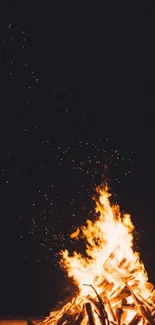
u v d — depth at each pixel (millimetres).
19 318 5988
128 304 4480
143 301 4574
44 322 4859
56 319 4797
